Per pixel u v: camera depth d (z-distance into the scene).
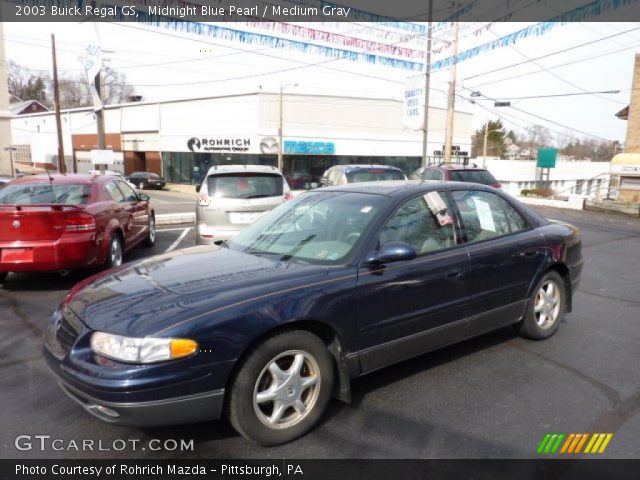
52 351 2.99
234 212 7.58
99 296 3.15
